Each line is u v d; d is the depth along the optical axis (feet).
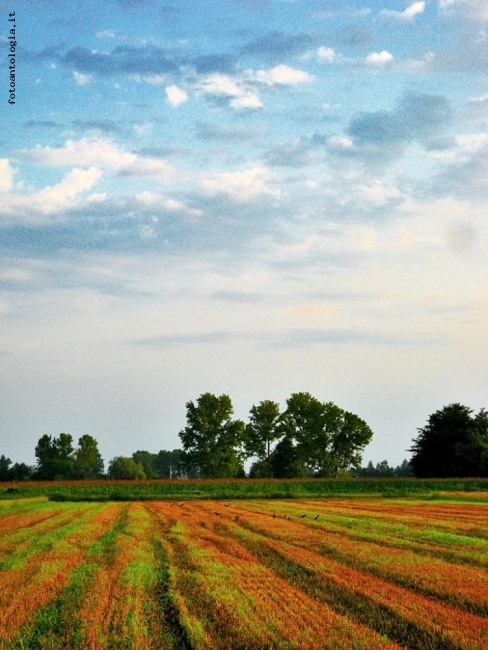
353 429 435.94
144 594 57.72
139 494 269.03
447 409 385.91
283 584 61.52
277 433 433.89
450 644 43.21
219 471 406.82
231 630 45.62
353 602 54.75
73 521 136.77
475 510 172.96
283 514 159.43
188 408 410.72
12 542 97.30
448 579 64.18
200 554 82.89
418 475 382.83
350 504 207.00
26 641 43.62
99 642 43.04
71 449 543.80
